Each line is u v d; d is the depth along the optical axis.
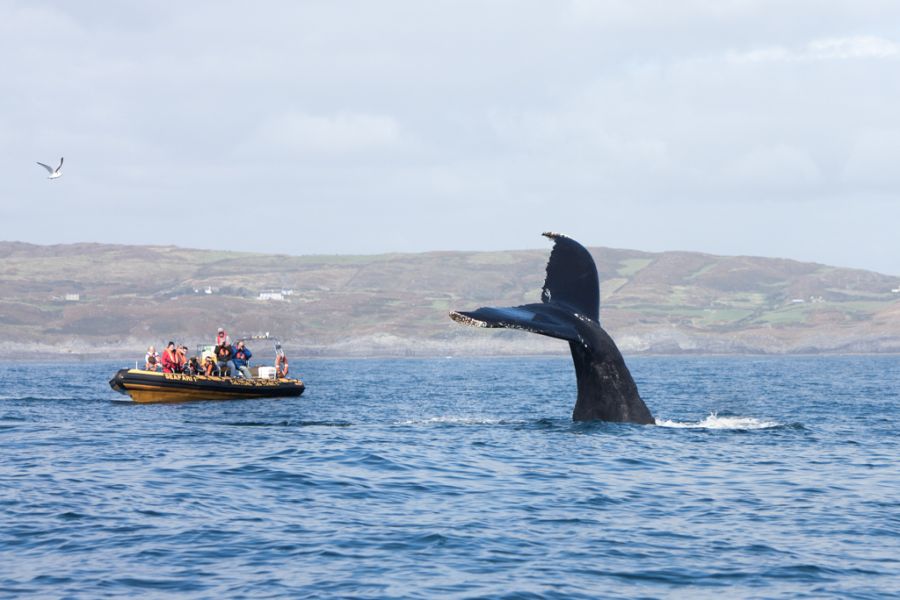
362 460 41.44
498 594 22.66
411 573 24.27
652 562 25.34
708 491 34.53
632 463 39.81
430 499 33.25
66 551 26.19
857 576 24.14
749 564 25.17
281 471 38.69
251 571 24.39
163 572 24.30
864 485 35.78
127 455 44.69
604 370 45.47
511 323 38.91
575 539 27.67
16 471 39.81
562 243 42.62
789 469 39.09
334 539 27.55
